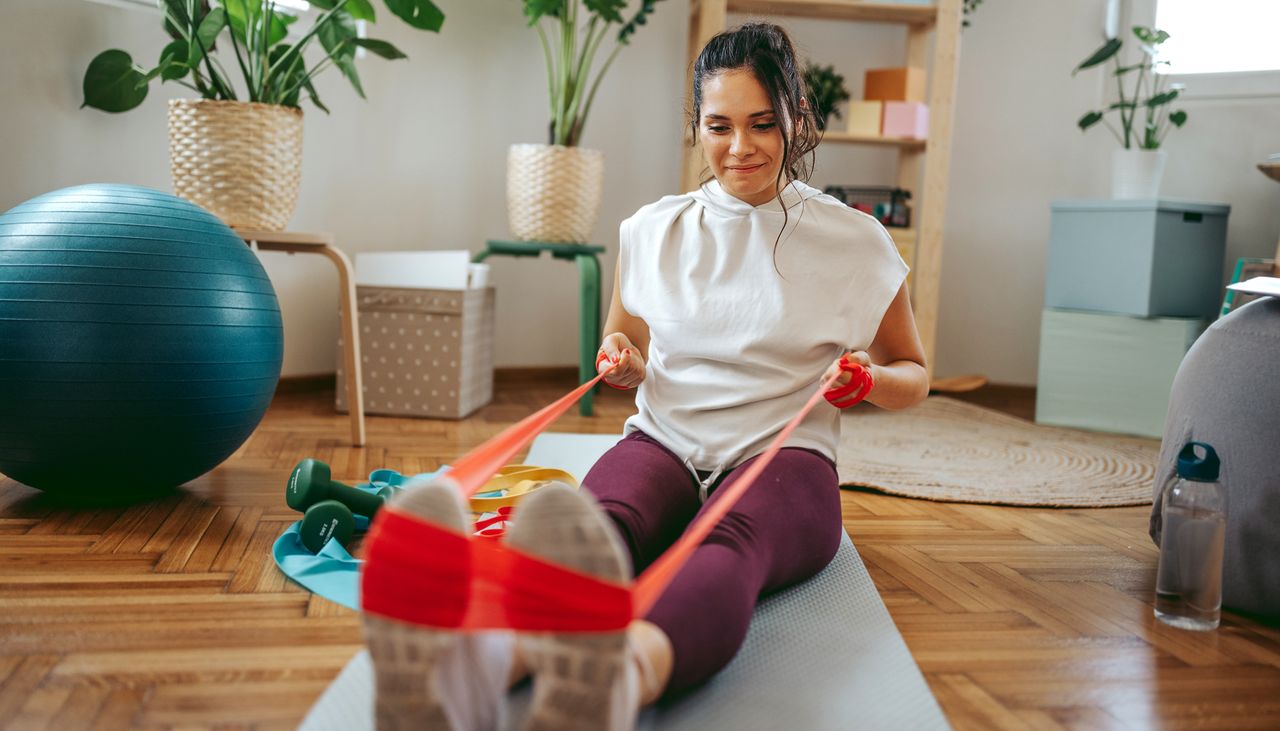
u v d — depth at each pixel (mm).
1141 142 3334
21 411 1528
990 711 1029
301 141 2357
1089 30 3449
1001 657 1180
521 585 720
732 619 964
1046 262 3562
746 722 950
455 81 3254
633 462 1278
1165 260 2893
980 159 3602
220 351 1635
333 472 2045
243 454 2184
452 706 737
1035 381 3619
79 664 1062
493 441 942
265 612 1232
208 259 1647
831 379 1175
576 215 3045
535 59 3391
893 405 1341
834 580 1390
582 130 3109
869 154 3662
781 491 1197
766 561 1104
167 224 1632
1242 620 1348
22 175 2410
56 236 1551
